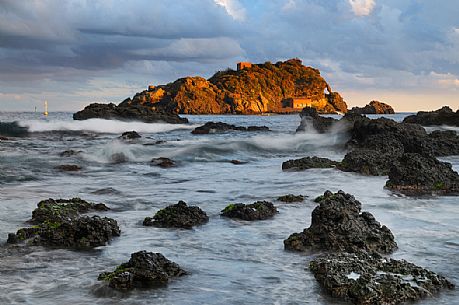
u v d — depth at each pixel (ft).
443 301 22.89
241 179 63.72
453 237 34.12
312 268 26.94
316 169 70.44
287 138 120.57
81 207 42.22
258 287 24.58
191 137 152.05
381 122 99.71
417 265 28.07
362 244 30.66
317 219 32.50
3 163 73.77
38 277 25.73
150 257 26.05
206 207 44.96
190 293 23.67
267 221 39.27
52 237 32.01
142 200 48.42
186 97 601.62
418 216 40.93
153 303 22.44
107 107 226.99
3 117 319.06
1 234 34.30
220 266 27.78
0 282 24.91
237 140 114.11
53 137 150.51
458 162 82.99
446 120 168.86
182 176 67.00
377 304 22.33
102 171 71.20
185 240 33.47
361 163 67.51
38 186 56.70
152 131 193.36
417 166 54.60
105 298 22.98
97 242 31.99
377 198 48.96
